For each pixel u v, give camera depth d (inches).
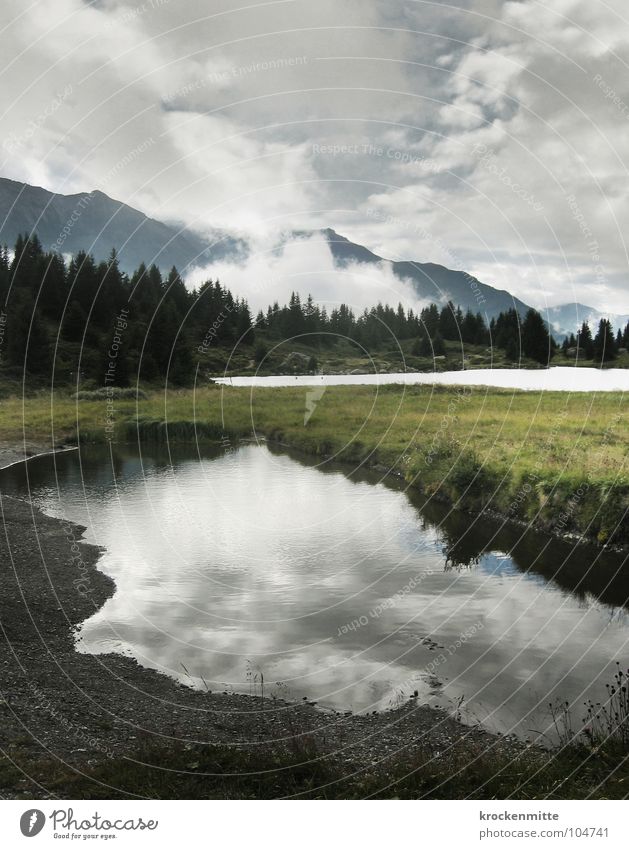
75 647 472.7
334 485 1083.9
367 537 776.3
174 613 544.7
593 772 284.4
